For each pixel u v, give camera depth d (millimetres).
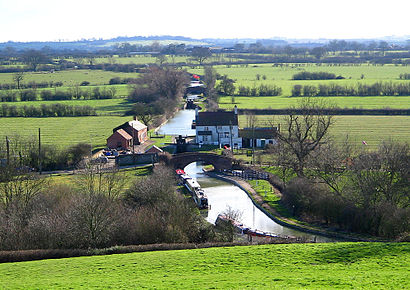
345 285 55219
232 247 76000
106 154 179500
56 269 67500
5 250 78375
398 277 57156
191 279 60406
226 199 130375
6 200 101062
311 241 86812
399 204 104250
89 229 81500
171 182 124500
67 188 111875
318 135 139125
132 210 94938
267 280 58344
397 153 112625
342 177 124500
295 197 116188
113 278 62344
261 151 179625
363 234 98375
